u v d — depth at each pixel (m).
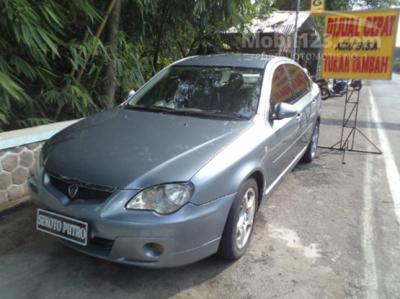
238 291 2.60
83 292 2.53
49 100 4.88
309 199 4.24
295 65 4.76
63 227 2.48
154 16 6.54
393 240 3.38
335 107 12.13
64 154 2.67
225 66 3.84
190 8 6.36
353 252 3.15
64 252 2.98
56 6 4.43
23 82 4.80
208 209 2.43
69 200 2.46
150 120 3.19
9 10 3.79
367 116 10.36
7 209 3.63
